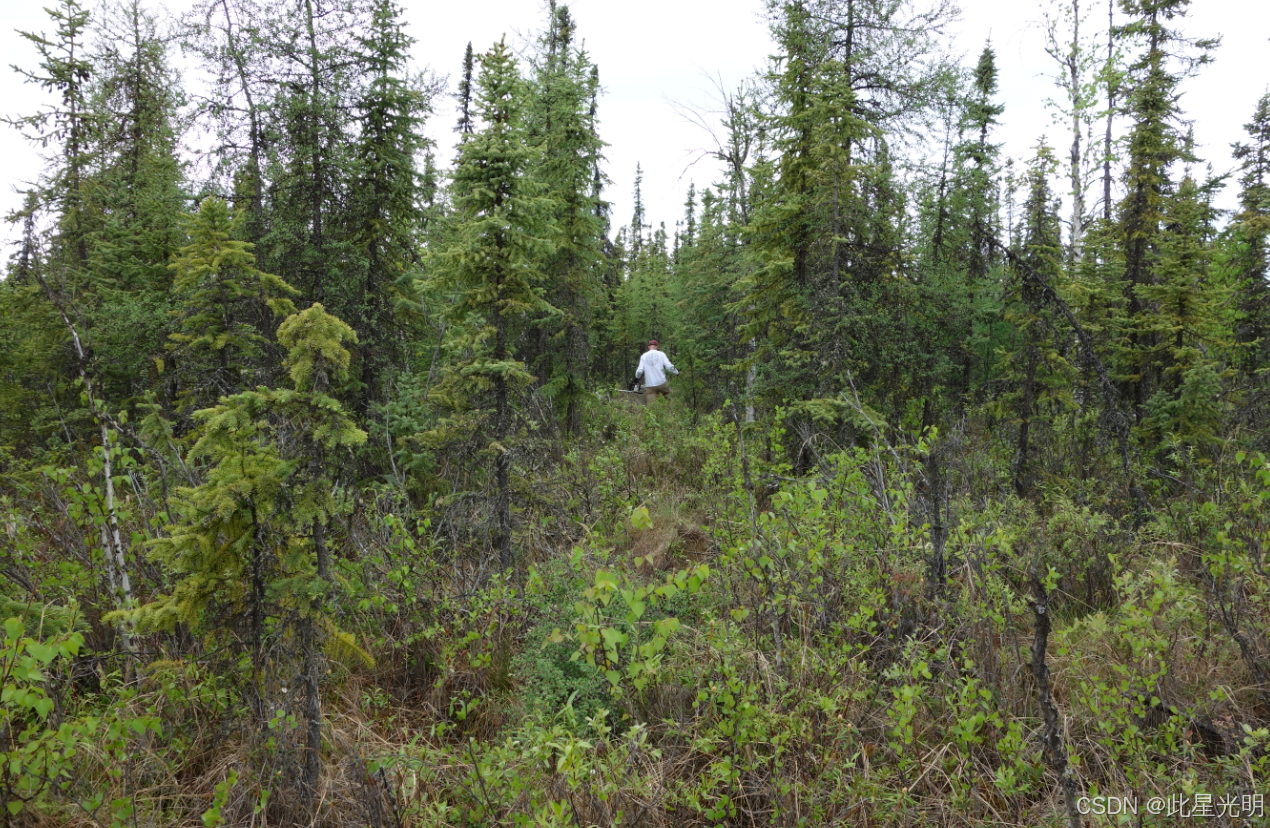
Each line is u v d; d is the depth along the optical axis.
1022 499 7.36
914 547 4.87
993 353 16.58
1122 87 13.70
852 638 4.49
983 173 20.31
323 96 10.52
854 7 10.90
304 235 10.58
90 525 4.81
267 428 3.61
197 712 3.99
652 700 4.34
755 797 3.55
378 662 5.17
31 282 10.59
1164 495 7.82
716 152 14.22
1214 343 10.81
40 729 3.49
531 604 5.50
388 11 11.04
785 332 10.10
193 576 3.42
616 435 12.56
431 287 6.93
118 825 2.91
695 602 5.18
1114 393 7.79
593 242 14.48
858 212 9.18
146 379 9.95
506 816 3.19
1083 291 11.19
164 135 14.71
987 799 3.50
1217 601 4.09
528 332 13.20
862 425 8.01
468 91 21.28
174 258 8.39
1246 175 18.03
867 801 3.29
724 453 8.04
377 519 6.33
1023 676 4.24
